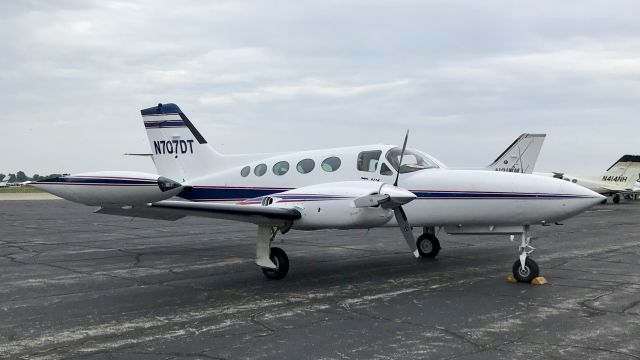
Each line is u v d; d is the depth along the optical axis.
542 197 8.92
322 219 8.64
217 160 13.66
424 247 11.47
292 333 5.67
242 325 6.00
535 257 11.50
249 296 7.60
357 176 10.43
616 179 41.75
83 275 9.39
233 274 9.53
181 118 14.08
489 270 9.84
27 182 8.49
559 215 8.89
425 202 9.93
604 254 11.99
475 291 7.89
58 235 16.67
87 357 4.90
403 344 5.25
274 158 11.78
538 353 4.92
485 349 5.06
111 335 5.62
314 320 6.21
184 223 21.75
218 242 14.82
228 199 12.23
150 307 6.91
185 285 8.46
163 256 11.94
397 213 9.51
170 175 14.25
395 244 14.03
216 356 4.91
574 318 6.20
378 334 5.61
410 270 9.89
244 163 13.21
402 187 10.09
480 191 9.45
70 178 8.37
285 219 8.69
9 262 10.97
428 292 7.84
